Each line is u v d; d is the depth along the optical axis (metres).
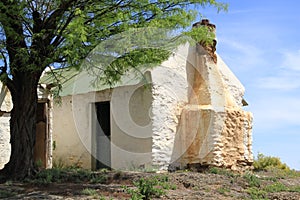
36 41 11.12
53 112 18.69
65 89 18.41
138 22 11.74
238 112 17.30
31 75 11.84
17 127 11.95
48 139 17.03
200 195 10.98
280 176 15.90
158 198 10.22
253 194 11.83
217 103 16.67
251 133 17.94
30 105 11.99
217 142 16.02
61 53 10.90
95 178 12.24
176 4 11.87
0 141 16.48
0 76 11.04
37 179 11.74
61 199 9.54
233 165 16.66
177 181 12.42
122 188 10.86
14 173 11.77
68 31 10.88
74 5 11.09
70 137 18.09
